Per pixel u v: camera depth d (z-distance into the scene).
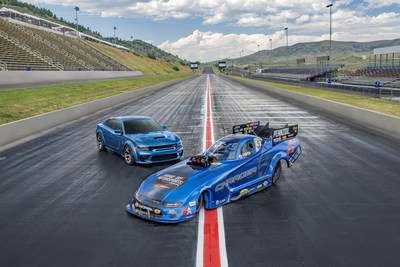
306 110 21.39
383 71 46.62
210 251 4.57
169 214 5.27
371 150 10.45
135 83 50.78
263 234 5.05
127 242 4.88
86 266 4.29
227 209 6.00
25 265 4.34
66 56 65.25
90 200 6.63
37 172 8.66
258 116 18.81
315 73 64.38
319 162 9.14
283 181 7.59
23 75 38.59
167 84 55.31
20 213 6.06
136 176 8.14
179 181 5.73
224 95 34.50
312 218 5.61
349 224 5.37
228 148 6.64
